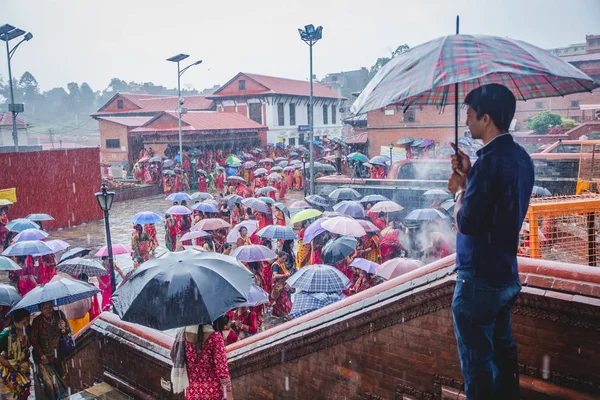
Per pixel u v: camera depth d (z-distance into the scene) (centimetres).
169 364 616
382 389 462
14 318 719
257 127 5003
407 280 437
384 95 282
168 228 1733
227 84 5547
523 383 364
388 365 455
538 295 354
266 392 586
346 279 820
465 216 277
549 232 487
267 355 572
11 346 718
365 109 289
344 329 485
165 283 458
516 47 279
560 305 346
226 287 471
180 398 607
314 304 786
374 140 3497
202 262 493
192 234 1351
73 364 810
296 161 3738
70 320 987
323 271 819
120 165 4447
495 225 279
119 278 1181
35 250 1207
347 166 3712
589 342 338
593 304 329
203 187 3322
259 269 1045
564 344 349
